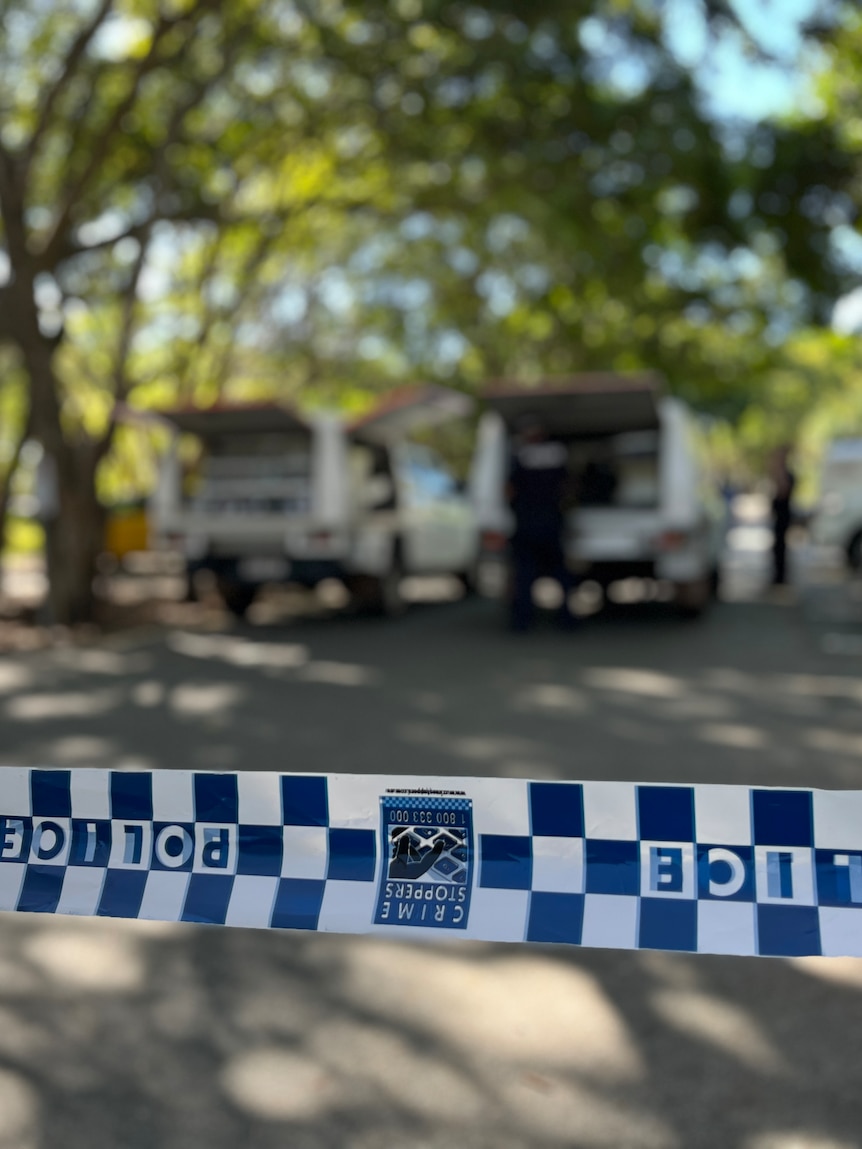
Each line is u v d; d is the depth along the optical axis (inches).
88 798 85.3
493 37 495.2
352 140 647.8
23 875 85.0
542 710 307.1
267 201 731.4
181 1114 107.1
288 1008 129.1
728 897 75.9
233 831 83.6
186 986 135.0
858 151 579.8
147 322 884.0
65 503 502.9
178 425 526.0
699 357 852.6
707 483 588.4
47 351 500.1
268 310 961.5
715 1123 105.3
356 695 331.3
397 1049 119.6
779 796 76.4
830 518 685.3
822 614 542.0
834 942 74.5
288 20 560.7
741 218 585.9
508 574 503.2
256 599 576.4
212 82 549.3
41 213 645.3
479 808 80.0
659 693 333.1
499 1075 114.2
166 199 574.2
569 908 77.4
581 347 810.2
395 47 521.3
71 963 141.5
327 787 82.3
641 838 78.1
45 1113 107.3
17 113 601.6
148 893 83.2
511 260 835.4
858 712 302.2
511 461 485.7
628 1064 116.3
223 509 527.2
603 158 538.3
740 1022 125.5
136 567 828.6
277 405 504.4
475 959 142.3
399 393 522.3
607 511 516.7
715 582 621.3
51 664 395.2
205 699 325.1
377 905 80.0
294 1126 105.0
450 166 601.3
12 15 565.0
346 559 521.7
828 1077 113.6
